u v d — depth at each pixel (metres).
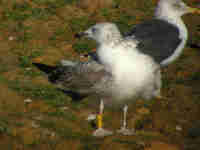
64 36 13.69
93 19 15.16
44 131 7.55
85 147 7.24
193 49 13.04
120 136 7.89
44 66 11.36
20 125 7.62
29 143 7.22
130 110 9.62
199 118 9.38
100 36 8.08
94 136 7.89
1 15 14.63
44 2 16.08
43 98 9.52
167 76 11.36
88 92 8.35
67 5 16.03
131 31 9.58
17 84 10.02
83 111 9.21
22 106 9.05
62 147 7.23
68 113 8.99
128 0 17.09
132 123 9.10
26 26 14.04
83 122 8.70
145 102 10.01
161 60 9.35
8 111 8.65
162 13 9.93
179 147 7.91
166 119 9.33
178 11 9.87
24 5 15.46
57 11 15.45
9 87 9.72
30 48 12.57
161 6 9.96
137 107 9.79
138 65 7.79
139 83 7.84
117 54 7.82
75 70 8.48
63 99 9.63
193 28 14.65
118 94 8.01
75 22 14.75
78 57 12.21
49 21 14.58
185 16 15.66
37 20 14.55
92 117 8.94
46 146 7.20
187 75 11.41
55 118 8.57
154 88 9.38
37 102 9.28
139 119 9.30
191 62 12.12
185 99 10.18
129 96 8.04
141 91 8.10
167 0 9.86
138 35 9.27
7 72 10.73
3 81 10.02
